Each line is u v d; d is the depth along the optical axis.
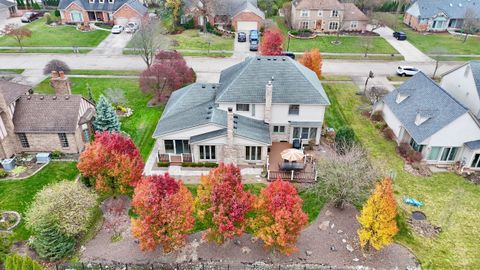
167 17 88.88
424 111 40.00
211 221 28.03
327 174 32.81
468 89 45.00
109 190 31.53
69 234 28.64
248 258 29.41
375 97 53.00
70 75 60.50
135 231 26.39
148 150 42.12
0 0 90.62
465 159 39.44
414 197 35.62
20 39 75.19
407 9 94.19
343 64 67.50
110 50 71.62
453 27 88.06
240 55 70.31
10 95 39.59
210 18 84.94
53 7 100.81
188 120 39.62
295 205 26.70
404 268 28.69
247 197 27.89
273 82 41.38
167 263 28.88
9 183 36.44
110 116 42.66
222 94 40.75
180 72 52.94
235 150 38.81
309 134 42.66
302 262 29.12
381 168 39.03
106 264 28.75
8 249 28.47
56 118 40.06
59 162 39.84
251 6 83.31
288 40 74.81
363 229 28.44
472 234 31.70
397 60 69.94
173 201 26.28
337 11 83.62
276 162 39.69
